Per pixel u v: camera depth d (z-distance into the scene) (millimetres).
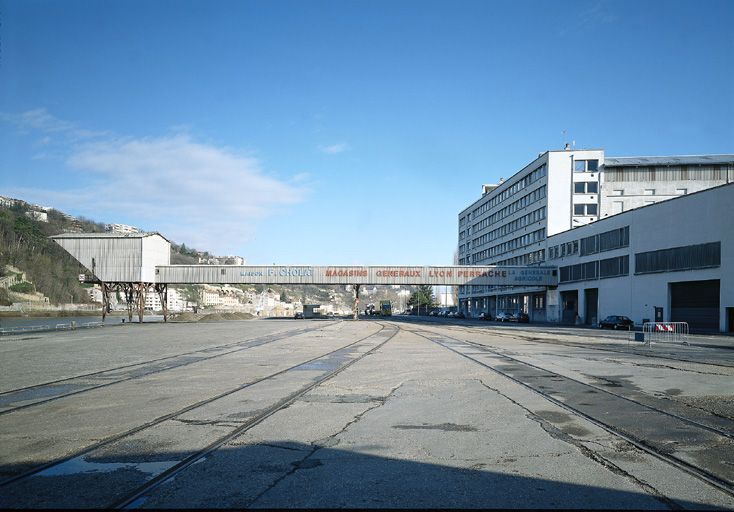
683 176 70812
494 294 100125
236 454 6934
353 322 64188
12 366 17719
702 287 42750
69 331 42094
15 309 88500
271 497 5387
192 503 5250
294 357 20391
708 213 41625
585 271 61250
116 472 6227
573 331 43938
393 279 67688
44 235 118438
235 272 64625
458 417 9180
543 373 15422
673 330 34750
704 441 7621
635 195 71625
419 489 5609
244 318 87438
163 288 64500
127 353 22531
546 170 74188
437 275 68188
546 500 5312
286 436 7867
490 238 102688
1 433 8227
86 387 12914
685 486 5730
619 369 16625
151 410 9914
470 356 20547
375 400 10828
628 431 8203
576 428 8398
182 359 19859
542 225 75688
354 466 6406
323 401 10727
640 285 49906
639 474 6129
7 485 5805
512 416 9281
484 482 5840
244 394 11648
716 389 12578
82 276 58719
